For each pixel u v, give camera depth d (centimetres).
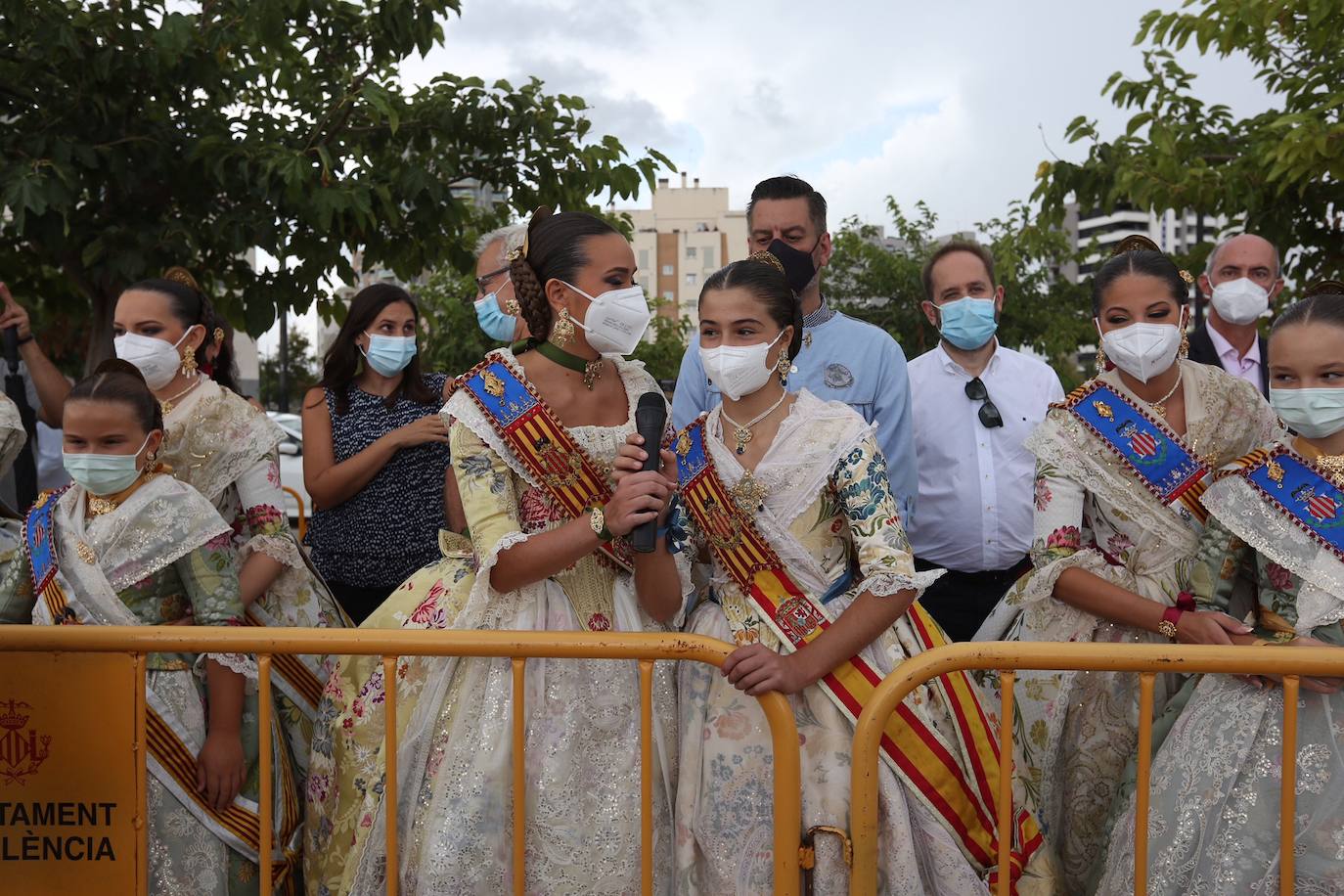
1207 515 271
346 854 251
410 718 245
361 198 523
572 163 606
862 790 220
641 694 227
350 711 256
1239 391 283
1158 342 266
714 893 236
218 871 250
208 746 251
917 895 229
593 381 248
